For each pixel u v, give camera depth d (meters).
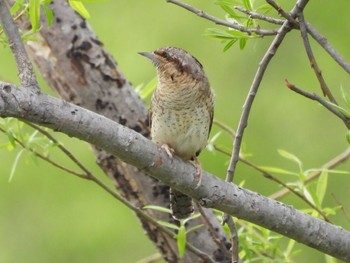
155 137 9.66
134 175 10.61
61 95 10.73
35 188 16.19
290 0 15.59
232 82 16.28
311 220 8.38
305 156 16.09
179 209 9.66
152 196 10.63
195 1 16.42
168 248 10.65
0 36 8.45
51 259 16.09
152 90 10.66
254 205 8.28
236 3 8.12
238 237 9.42
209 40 16.34
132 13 16.56
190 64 9.46
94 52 10.61
